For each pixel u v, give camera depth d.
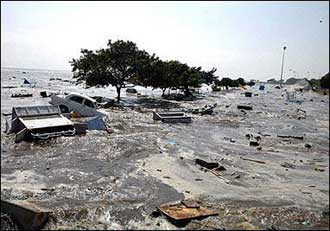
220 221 9.15
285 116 37.56
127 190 11.41
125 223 9.00
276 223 9.42
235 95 68.88
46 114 19.33
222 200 10.96
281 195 11.79
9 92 42.91
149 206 10.16
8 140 17.30
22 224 8.45
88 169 13.46
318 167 15.86
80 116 23.27
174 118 27.62
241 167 15.13
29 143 16.97
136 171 13.49
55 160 14.42
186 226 8.89
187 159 15.84
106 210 9.71
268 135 24.62
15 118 18.86
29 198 10.26
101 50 41.38
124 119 27.11
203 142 20.41
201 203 10.52
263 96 69.88
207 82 89.62
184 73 56.38
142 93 60.16
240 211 10.03
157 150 17.16
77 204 10.05
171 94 58.50
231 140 21.56
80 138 18.50
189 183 12.45
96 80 41.16
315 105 53.56
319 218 9.91
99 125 21.42
